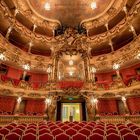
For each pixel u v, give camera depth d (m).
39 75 21.06
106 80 20.05
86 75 19.06
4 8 17.20
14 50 18.33
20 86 16.67
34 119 14.91
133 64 17.89
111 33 21.09
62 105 17.86
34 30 22.53
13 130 6.40
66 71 19.95
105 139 5.57
